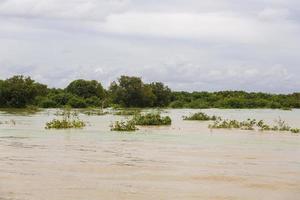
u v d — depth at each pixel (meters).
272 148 25.12
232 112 84.00
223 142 28.03
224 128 39.97
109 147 24.59
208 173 17.05
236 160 20.41
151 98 101.94
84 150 23.17
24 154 21.38
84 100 103.38
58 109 87.38
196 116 53.31
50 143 26.17
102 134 32.44
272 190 14.42
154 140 28.66
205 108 112.25
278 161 20.25
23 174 16.31
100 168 17.80
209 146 25.69
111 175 16.41
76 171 17.06
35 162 19.03
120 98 100.81
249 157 21.41
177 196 13.48
